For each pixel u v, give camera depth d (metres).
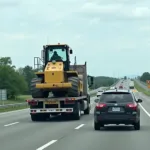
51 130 23.11
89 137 19.36
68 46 32.69
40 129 23.81
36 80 31.38
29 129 23.89
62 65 31.84
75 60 34.91
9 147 15.87
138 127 22.95
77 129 23.58
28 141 17.88
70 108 30.09
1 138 19.20
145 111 45.28
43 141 17.83
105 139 18.53
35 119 31.03
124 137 19.33
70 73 32.03
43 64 32.66
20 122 29.80
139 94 130.12
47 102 30.30
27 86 146.88
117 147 15.83
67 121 30.02
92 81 41.00
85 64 37.88
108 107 22.28
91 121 29.83
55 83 31.00
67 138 18.98
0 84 137.88
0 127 25.50
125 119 22.12
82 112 42.44
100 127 24.72
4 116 37.56
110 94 22.77
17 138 19.14
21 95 159.88
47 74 31.25
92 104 67.88
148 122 28.89
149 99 92.81
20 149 15.27
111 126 25.48
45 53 32.69
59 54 32.56
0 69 138.12
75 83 31.19
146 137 19.33
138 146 16.12
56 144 16.73
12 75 139.62
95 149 15.27
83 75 37.56
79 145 16.41
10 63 146.12
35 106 30.53
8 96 137.75
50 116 36.28
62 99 30.17
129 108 22.19
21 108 55.53
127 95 22.66
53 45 32.62
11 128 24.72
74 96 31.41
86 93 37.50
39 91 31.11
